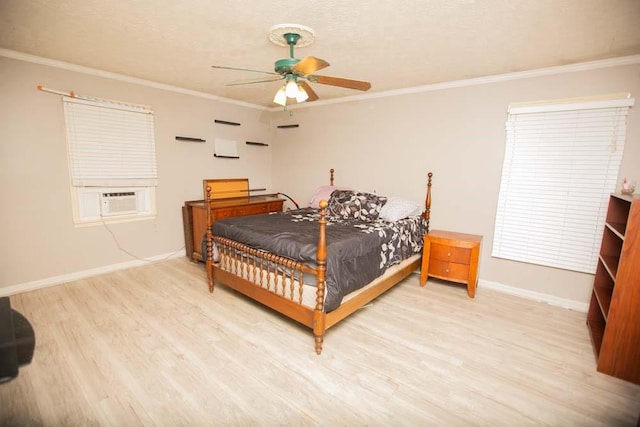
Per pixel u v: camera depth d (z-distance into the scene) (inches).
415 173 147.9
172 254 163.9
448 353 85.2
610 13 71.0
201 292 122.3
